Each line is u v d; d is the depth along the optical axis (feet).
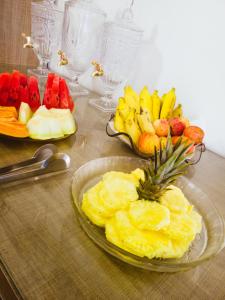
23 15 4.78
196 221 1.52
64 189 1.71
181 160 1.49
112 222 1.36
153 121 2.69
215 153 3.13
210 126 3.13
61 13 4.42
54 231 1.38
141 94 2.74
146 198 1.49
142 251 1.22
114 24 3.48
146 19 3.50
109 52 3.65
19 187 1.62
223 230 1.50
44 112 2.23
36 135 2.10
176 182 1.96
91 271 1.20
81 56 3.97
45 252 1.24
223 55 2.83
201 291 1.24
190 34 3.07
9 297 1.07
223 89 2.91
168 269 1.19
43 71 4.70
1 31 4.71
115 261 1.28
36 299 1.03
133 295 1.14
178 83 3.32
